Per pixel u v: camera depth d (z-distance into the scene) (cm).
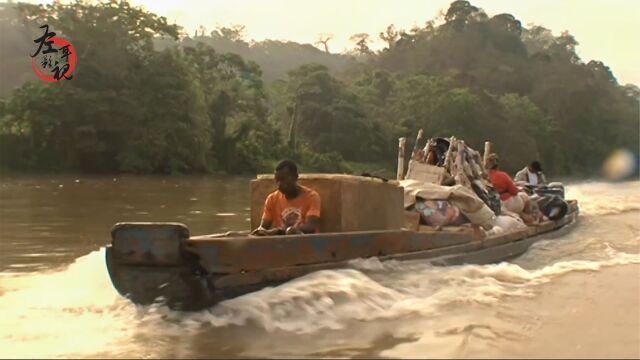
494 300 516
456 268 626
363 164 5059
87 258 686
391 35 9562
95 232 949
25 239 872
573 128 7362
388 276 563
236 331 427
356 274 523
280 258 489
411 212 776
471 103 5528
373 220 612
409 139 5419
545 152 6656
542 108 7319
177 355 380
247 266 467
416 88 5775
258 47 12250
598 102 7744
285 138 5075
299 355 381
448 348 395
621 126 7925
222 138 4203
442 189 796
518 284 582
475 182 879
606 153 7431
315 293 477
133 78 3600
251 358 376
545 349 394
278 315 453
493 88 7575
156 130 3609
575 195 2147
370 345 400
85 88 3475
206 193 2033
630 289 565
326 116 5122
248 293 468
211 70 4447
